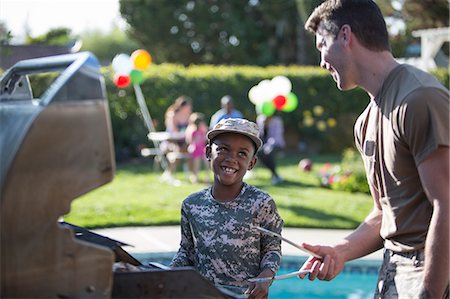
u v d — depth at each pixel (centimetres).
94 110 183
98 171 183
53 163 178
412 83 228
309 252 265
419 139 221
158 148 1577
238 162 304
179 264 308
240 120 310
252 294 282
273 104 1322
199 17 3456
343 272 723
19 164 174
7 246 174
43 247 179
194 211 309
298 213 948
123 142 1752
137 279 198
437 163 219
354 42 244
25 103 208
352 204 1053
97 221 862
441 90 224
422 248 237
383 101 238
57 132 178
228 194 306
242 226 300
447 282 221
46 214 178
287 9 3247
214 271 301
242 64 3434
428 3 2302
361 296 661
